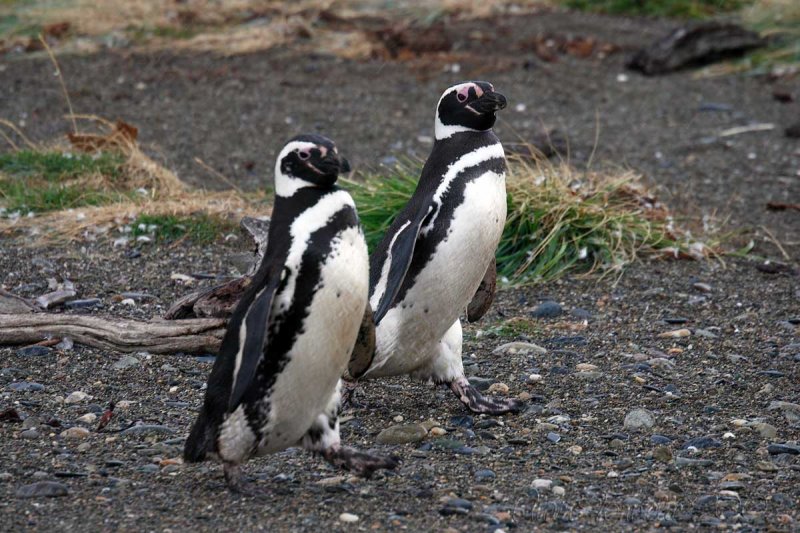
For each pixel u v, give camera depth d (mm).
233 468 7277
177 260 13195
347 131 19469
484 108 8781
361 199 13664
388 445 8414
